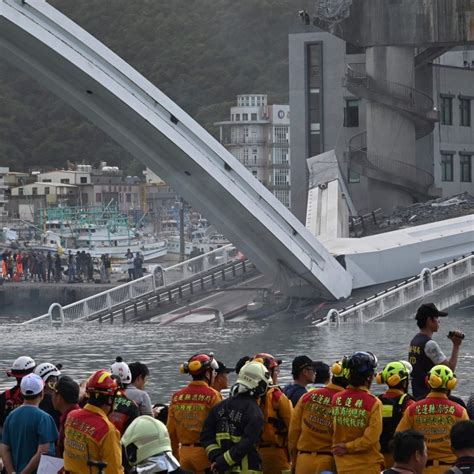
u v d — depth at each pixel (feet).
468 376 204.33
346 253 406.41
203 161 367.66
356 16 506.07
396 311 371.76
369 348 277.03
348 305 388.98
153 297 415.03
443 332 314.96
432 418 89.71
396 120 504.43
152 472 82.89
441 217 476.95
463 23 492.95
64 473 84.94
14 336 337.31
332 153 518.37
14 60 350.23
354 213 513.04
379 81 501.97
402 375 95.04
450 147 554.05
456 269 386.52
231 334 331.36
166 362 256.73
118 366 101.60
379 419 88.84
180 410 96.58
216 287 425.28
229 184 372.79
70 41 343.67
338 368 92.22
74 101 361.51
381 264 410.72
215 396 96.37
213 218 389.80
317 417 92.79
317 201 470.80
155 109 359.87
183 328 361.51
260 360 98.99
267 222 380.17
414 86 512.63
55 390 93.40
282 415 96.99
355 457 89.04
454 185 556.92
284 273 400.26
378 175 504.84
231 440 90.43
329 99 548.72
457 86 555.28
